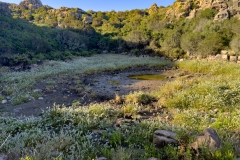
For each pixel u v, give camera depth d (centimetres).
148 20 4756
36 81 1384
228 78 1130
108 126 580
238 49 2011
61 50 3350
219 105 734
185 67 1881
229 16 3147
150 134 493
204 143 362
